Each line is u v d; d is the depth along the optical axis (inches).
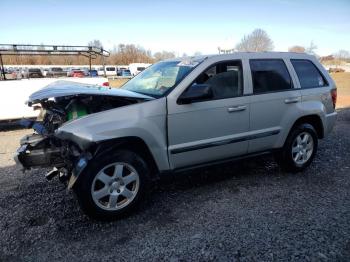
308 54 207.6
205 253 115.8
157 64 199.6
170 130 147.7
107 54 471.5
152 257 114.3
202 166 162.7
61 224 138.5
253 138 173.6
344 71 2287.2
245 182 183.3
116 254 116.6
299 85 193.3
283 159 192.9
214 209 149.9
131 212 144.3
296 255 113.4
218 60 164.1
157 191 172.1
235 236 126.3
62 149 140.3
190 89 147.8
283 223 135.5
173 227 134.4
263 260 111.1
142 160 143.9
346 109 485.7
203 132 156.8
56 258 114.9
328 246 118.4
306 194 165.5
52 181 189.5
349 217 139.9
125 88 185.2
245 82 170.6
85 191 132.0
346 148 255.4
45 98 132.7
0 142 306.2
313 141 199.8
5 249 120.5
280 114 182.5
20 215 147.1
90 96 138.6
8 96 359.3
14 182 189.3
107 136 131.1
